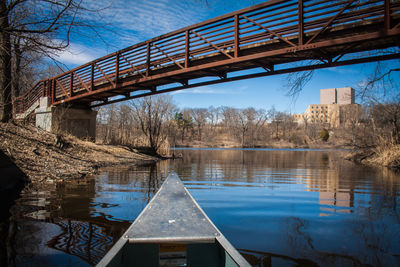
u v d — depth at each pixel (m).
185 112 94.00
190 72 11.15
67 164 10.11
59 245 2.96
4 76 10.92
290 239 3.35
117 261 1.90
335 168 13.95
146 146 22.30
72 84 17.59
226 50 10.27
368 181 9.01
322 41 8.41
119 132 23.50
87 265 2.49
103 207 4.77
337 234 3.55
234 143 77.19
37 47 6.57
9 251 2.79
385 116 17.38
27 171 7.79
